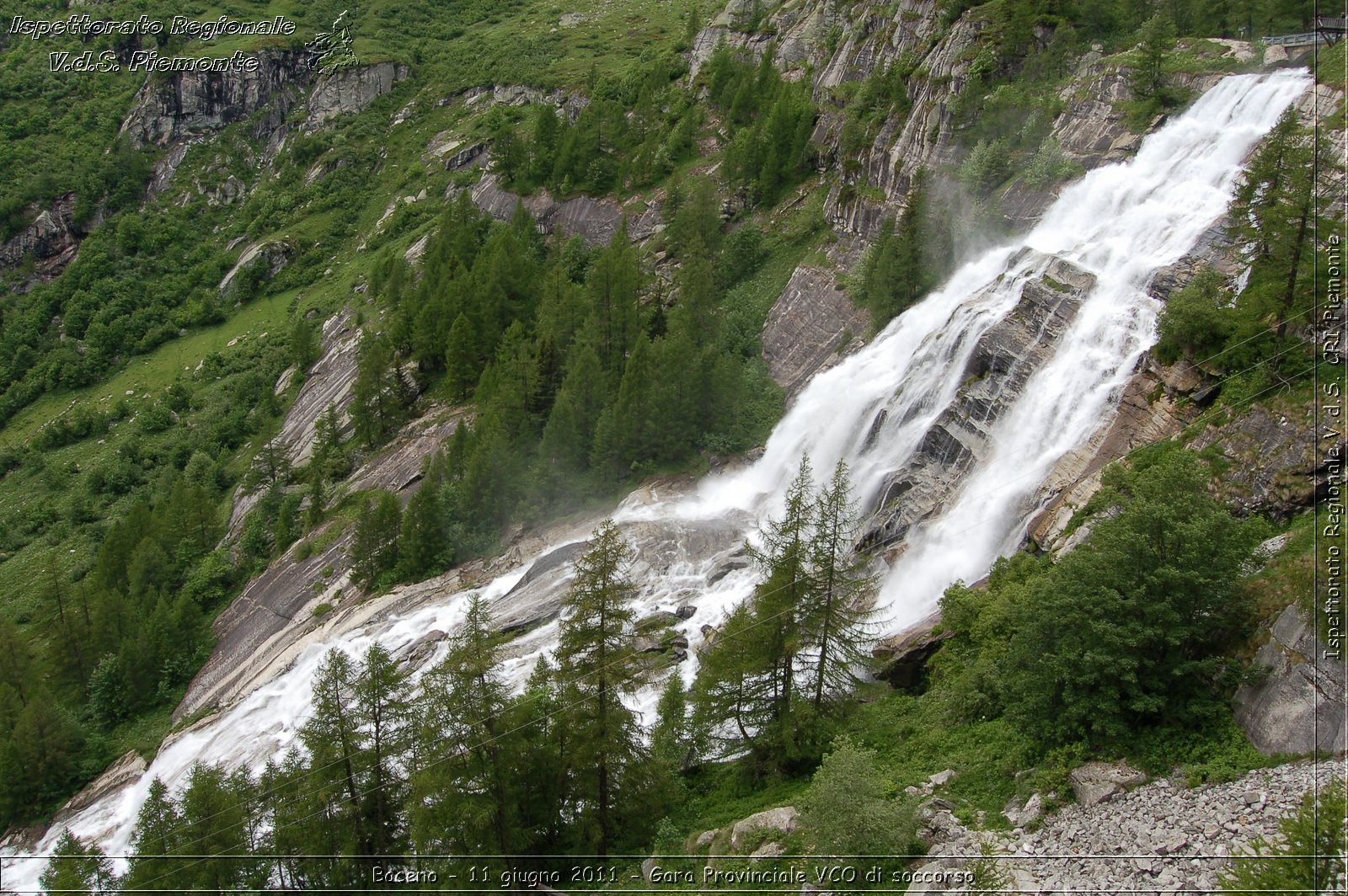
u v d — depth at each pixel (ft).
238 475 419.74
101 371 551.18
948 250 276.21
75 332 578.66
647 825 152.05
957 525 197.77
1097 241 228.43
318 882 154.20
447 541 279.69
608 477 280.92
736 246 355.36
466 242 430.61
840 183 351.67
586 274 393.70
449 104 652.89
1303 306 168.96
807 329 312.29
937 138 305.12
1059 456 189.57
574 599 149.07
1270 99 224.12
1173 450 168.66
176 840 163.22
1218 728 119.85
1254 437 160.35
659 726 170.50
